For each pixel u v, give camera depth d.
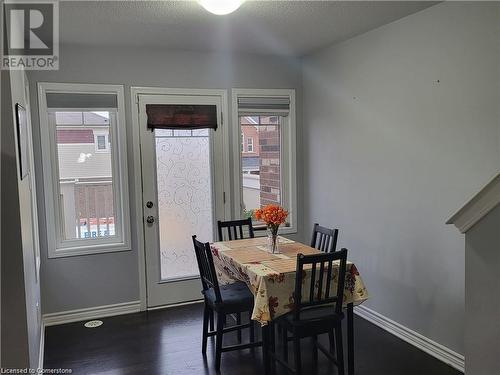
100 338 3.68
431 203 3.21
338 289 2.82
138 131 4.24
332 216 4.45
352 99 4.04
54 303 4.04
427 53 3.18
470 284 2.04
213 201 4.59
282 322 2.90
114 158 4.22
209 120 4.50
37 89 3.88
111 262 4.22
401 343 3.47
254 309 2.75
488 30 2.72
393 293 3.65
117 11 3.02
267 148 4.86
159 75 4.28
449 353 3.12
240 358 3.29
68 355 3.37
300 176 4.94
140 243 4.31
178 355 3.35
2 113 2.01
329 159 4.44
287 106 4.82
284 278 2.80
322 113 4.52
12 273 2.09
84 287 4.14
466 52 2.87
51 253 4.00
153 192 4.34
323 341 3.57
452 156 3.02
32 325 2.47
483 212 1.96
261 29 3.62
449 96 3.02
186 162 4.47
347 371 3.04
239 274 3.10
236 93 4.59
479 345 2.02
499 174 1.86
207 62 4.45
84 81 4.03
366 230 3.95
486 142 2.77
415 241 3.38
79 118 4.08
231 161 4.64
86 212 4.17
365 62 3.83
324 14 3.23
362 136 3.93
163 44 4.07
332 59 4.29
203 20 3.29
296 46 4.27
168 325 3.95
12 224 2.08
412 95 3.34
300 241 4.95
